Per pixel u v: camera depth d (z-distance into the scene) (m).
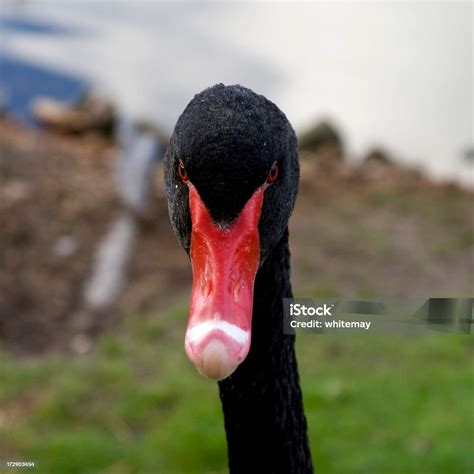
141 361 6.59
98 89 12.04
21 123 11.52
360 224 9.72
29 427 5.65
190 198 2.15
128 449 5.42
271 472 2.70
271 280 2.57
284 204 2.29
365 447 5.39
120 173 9.22
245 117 2.11
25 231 8.37
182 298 7.67
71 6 15.30
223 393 2.69
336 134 12.50
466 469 5.14
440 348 6.68
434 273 8.42
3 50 13.13
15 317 7.16
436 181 11.52
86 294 7.62
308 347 6.79
